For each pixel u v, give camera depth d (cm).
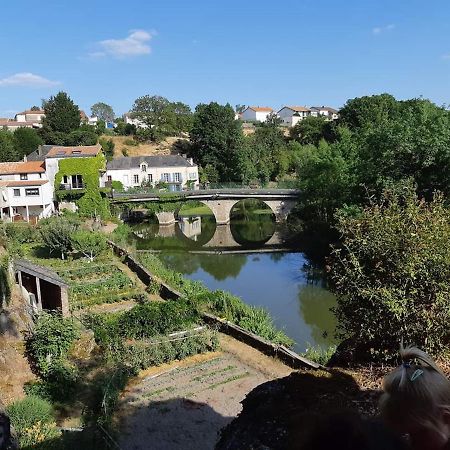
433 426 304
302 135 10806
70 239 3844
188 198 6531
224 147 9131
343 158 4931
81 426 1455
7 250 2547
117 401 1639
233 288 3519
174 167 8588
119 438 1434
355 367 1310
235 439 909
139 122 12688
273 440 853
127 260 3822
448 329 1210
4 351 1797
